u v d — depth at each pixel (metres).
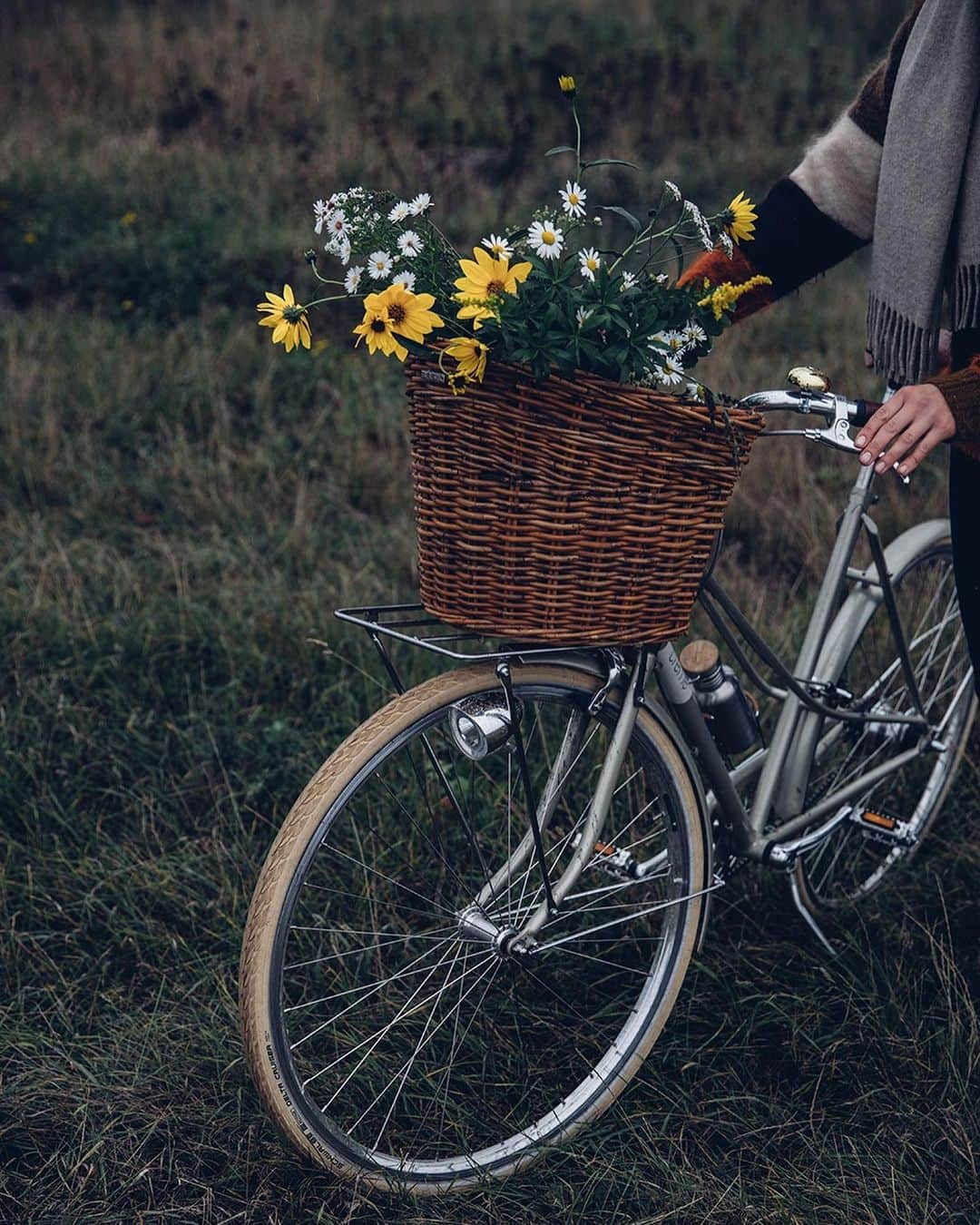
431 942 2.55
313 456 4.69
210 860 2.72
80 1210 1.98
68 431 4.80
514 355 1.59
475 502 1.71
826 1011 2.41
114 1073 2.21
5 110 8.80
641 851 2.55
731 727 2.25
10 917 2.54
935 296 2.05
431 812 2.59
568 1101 2.18
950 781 2.91
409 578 3.87
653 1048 2.34
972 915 2.68
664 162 8.08
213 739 3.04
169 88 9.12
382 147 7.83
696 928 2.24
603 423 1.66
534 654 1.95
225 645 3.37
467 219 7.04
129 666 3.33
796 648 3.38
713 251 2.30
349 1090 2.23
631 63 9.55
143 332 5.57
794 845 2.40
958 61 1.96
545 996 2.44
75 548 3.92
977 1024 2.33
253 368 5.33
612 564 1.75
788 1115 2.20
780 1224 1.99
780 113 8.78
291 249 6.37
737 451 1.75
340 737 3.11
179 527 4.16
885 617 2.98
